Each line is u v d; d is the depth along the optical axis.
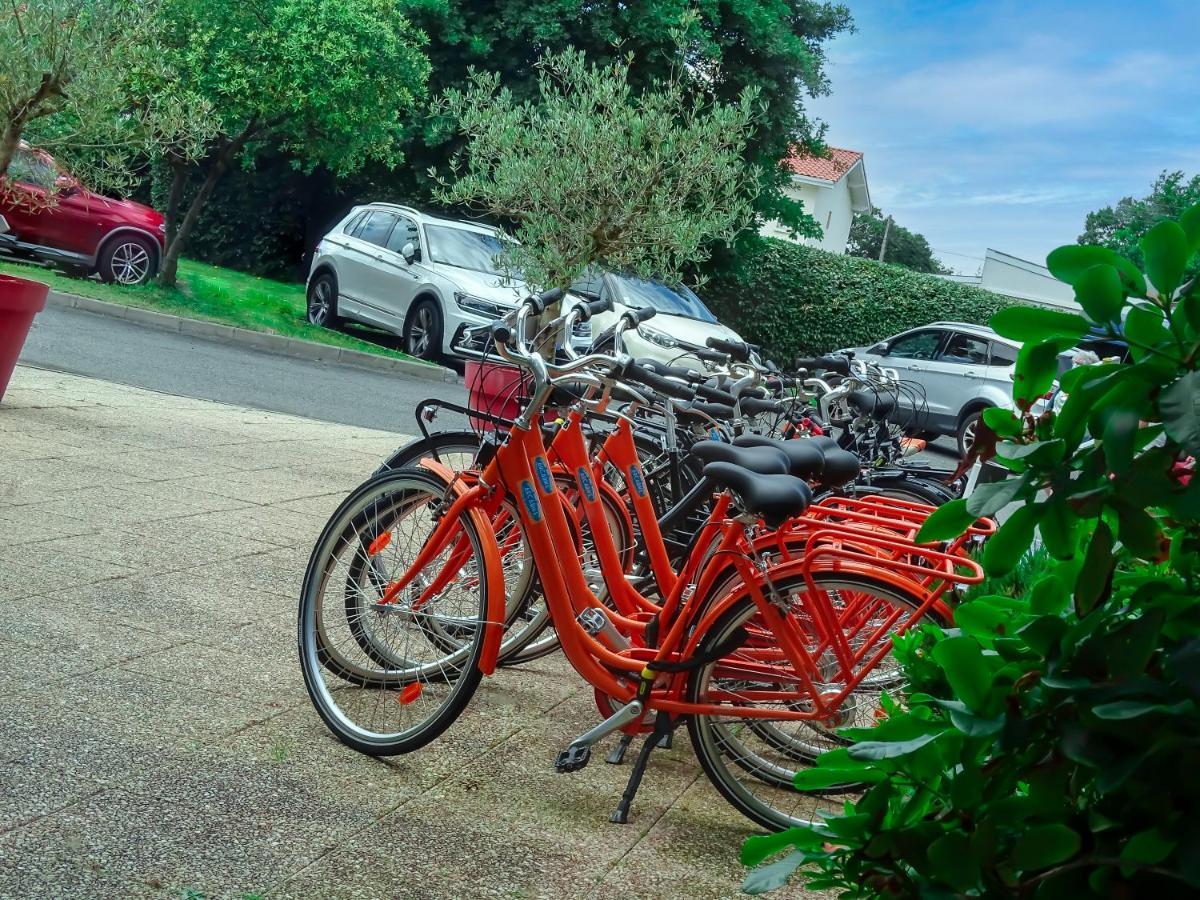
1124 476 1.43
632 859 3.20
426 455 5.03
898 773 1.58
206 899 2.72
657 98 8.50
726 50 22.09
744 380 5.13
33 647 4.08
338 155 18.59
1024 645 1.56
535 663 4.81
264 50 16.80
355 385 13.65
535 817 3.38
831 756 1.62
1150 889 1.38
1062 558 1.56
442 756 3.72
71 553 5.19
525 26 20.75
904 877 1.55
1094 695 1.42
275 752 3.56
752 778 3.52
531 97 20.94
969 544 3.41
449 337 15.62
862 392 6.51
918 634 1.81
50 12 7.37
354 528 4.01
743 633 3.42
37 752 3.31
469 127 8.72
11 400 8.38
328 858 2.99
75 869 2.77
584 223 8.27
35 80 7.37
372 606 3.95
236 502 6.62
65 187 8.86
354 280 17.02
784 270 26.41
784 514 3.27
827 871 1.63
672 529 4.27
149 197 25.16
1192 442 1.34
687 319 15.26
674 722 3.47
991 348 16.22
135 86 8.84
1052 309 1.53
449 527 3.81
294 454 8.42
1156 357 1.44
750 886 1.60
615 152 8.18
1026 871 1.47
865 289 26.58
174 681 3.98
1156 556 1.47
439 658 4.07
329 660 4.05
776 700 3.46
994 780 1.52
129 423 8.41
